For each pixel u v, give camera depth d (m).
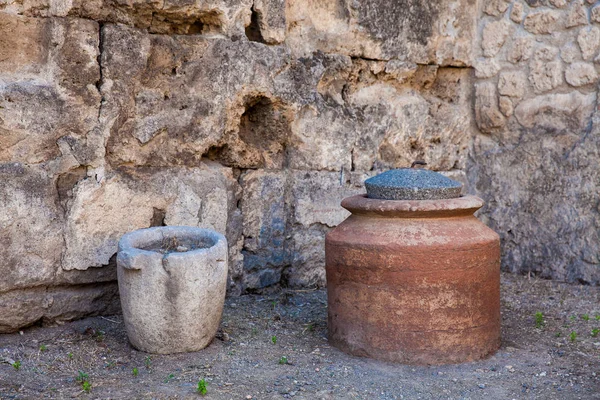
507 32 5.52
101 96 3.82
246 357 3.55
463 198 3.61
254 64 4.38
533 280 5.37
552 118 5.34
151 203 4.08
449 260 3.43
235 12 4.26
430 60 5.43
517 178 5.54
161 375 3.25
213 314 3.55
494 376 3.38
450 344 3.50
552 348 3.82
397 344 3.48
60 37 3.65
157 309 3.40
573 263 5.26
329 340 3.79
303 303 4.59
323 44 4.80
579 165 5.20
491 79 5.64
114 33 3.81
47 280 3.74
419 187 3.54
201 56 4.18
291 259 4.89
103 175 3.86
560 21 5.23
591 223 5.16
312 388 3.18
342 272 3.61
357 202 3.62
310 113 4.80
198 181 4.28
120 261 3.40
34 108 3.60
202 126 4.23
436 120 5.57
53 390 3.06
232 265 4.55
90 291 3.95
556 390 3.23
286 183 4.80
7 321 3.64
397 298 3.45
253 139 4.69
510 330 4.14
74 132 3.75
